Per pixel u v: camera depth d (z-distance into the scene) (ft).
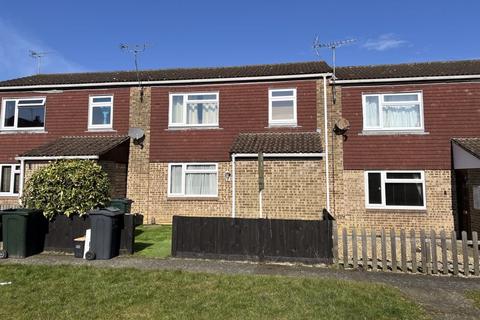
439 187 42.29
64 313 17.20
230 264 26.81
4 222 28.81
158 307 17.95
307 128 45.98
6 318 16.63
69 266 25.50
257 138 45.11
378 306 18.30
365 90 45.19
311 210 39.75
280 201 40.37
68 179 30.58
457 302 19.39
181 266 26.02
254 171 41.27
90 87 51.16
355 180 43.98
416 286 22.07
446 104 43.24
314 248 27.07
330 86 46.06
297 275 24.00
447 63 53.16
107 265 26.09
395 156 43.47
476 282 22.97
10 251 28.55
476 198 37.93
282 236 27.53
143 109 49.52
